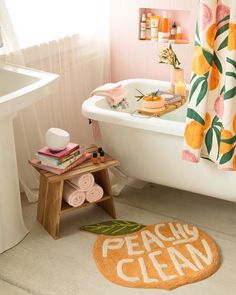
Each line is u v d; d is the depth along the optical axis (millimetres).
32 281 2404
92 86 3721
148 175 2951
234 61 2316
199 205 3059
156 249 2611
